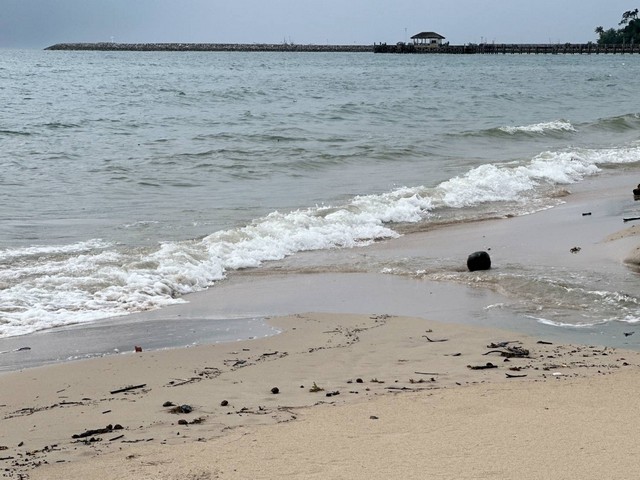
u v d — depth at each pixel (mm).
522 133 30938
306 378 7746
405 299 11219
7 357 8742
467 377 7648
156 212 16844
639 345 8914
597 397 6848
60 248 13453
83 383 7684
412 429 6082
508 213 17656
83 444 5961
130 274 12055
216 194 19094
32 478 5301
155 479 5227
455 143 28500
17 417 6703
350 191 19516
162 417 6590
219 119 35719
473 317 10227
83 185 19766
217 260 13203
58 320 10156
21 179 20281
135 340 9422
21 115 36188
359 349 8812
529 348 8734
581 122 35375
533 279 11633
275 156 24547
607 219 16578
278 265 13414
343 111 40031
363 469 5301
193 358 8516
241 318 10367
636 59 169500
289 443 5828
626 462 5375
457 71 101188
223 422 6387
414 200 18000
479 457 5484
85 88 56344
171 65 113062
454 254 13867
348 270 13023
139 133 30234
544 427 6074
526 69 110750
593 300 10742
